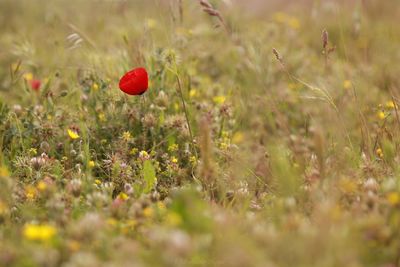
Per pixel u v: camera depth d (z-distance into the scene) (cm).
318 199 634
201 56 1138
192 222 586
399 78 1114
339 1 1481
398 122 829
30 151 775
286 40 1328
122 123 841
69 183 680
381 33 1359
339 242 526
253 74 1073
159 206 661
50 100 873
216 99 940
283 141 890
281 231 580
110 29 1246
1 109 852
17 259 530
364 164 738
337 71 1047
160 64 888
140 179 740
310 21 1473
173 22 978
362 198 649
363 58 1216
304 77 1113
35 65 1048
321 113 966
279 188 698
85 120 852
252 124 949
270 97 953
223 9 1336
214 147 799
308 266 515
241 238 553
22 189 693
